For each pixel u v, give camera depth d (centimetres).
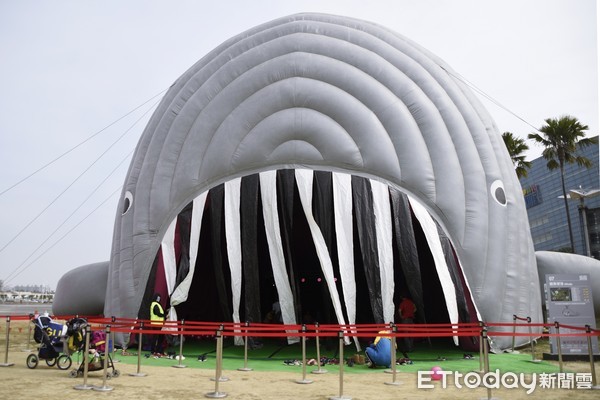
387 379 938
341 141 1378
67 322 1040
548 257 1617
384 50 1512
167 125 1541
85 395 756
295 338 1291
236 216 1357
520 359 1180
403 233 1292
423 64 1530
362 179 1343
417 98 1420
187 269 1345
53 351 1017
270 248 1309
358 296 1741
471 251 1312
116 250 1526
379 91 1422
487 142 1451
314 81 1445
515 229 1398
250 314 1279
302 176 1352
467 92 1579
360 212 1309
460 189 1352
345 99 1413
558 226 8869
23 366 1050
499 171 1433
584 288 1183
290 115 1416
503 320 1309
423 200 1339
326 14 1628
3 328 2159
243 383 884
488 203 1375
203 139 1459
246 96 1469
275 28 1574
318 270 1847
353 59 1475
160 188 1459
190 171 1438
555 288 1184
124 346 1363
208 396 761
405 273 1270
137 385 848
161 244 1409
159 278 1380
